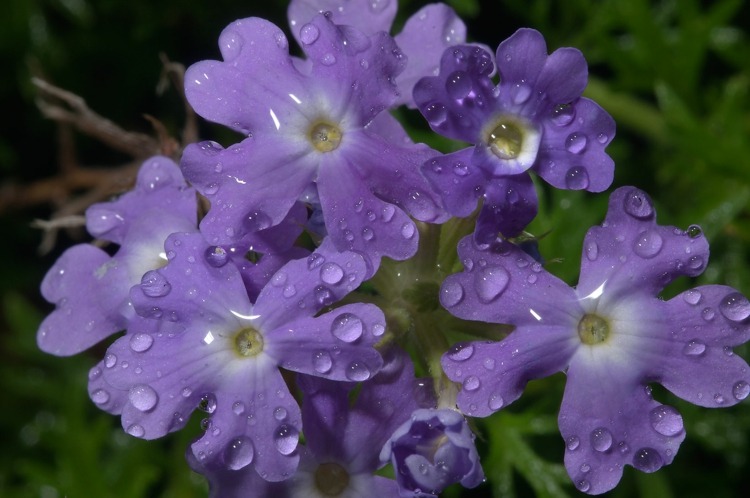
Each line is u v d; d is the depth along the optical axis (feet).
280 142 0.38
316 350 0.37
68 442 0.52
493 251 0.37
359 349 0.37
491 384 0.37
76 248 0.40
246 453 0.37
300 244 0.39
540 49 0.37
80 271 0.40
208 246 0.37
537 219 0.50
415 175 0.37
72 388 0.53
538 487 0.47
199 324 0.37
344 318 0.37
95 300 0.39
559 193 0.50
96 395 0.38
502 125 0.37
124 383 0.37
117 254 0.39
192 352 0.37
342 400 0.38
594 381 0.37
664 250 0.38
